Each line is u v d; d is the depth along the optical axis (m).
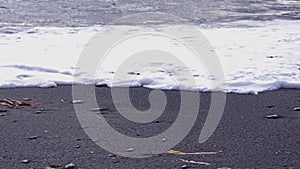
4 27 12.52
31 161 4.46
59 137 5.10
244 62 8.71
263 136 5.15
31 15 14.95
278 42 10.70
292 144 4.91
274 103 6.39
